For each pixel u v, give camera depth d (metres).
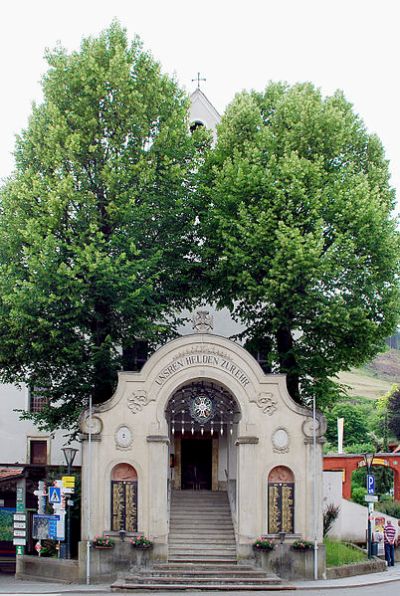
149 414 34.81
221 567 32.81
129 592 29.92
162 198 37.97
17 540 36.84
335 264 36.75
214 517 37.22
